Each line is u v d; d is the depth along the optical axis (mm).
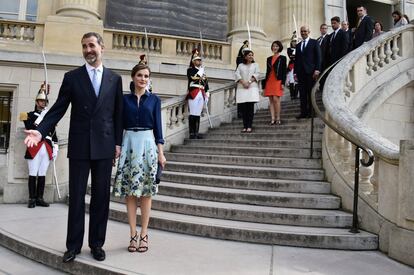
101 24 13156
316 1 17141
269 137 8336
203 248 4508
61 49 12742
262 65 14680
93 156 4016
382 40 8633
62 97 4074
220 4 15914
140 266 3816
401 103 8828
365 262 4207
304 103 8711
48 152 7039
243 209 5352
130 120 4289
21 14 14266
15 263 4328
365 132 5035
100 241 4062
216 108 10695
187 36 15367
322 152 6574
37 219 5906
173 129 9602
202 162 7898
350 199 5340
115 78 4262
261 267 3912
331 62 9445
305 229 4945
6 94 12484
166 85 12898
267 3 16688
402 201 4324
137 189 4141
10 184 7328
